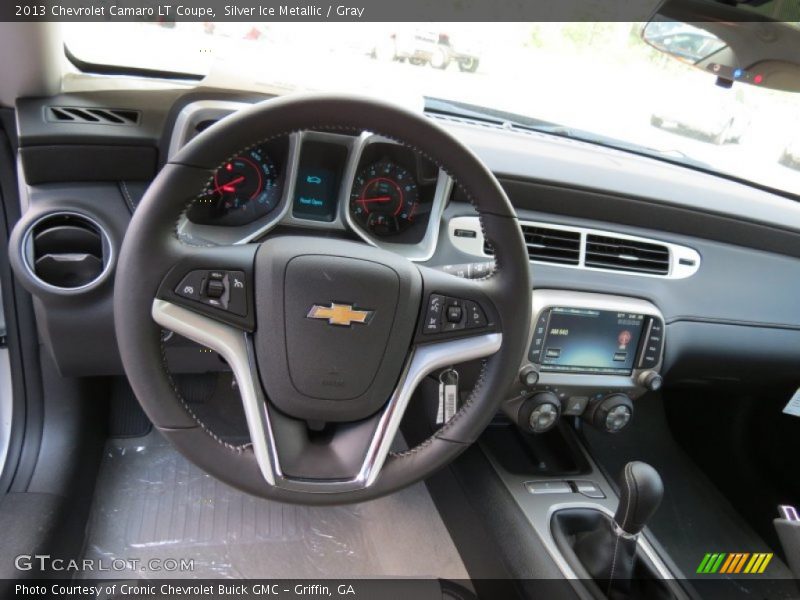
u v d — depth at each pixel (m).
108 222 1.18
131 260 0.83
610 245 1.43
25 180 1.17
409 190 1.24
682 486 1.84
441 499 1.69
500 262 0.95
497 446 1.60
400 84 1.51
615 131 1.76
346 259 0.90
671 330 1.46
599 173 1.44
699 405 1.91
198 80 1.47
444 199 1.26
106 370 1.29
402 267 0.92
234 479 0.92
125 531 1.51
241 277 0.88
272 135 0.82
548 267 1.38
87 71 1.39
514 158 1.41
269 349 0.91
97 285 1.16
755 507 1.73
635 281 1.42
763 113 1.70
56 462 1.42
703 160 1.78
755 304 1.53
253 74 1.21
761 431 1.76
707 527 1.71
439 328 0.96
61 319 1.18
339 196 1.21
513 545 1.35
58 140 1.14
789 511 1.26
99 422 1.61
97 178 1.19
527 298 0.96
